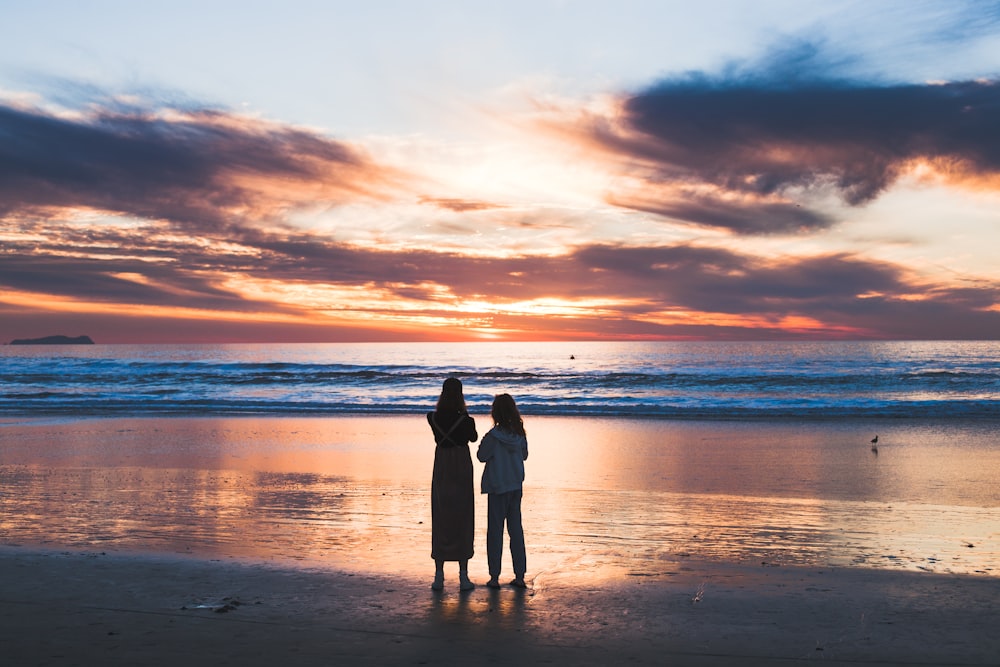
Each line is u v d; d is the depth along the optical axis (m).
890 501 10.88
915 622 5.12
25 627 4.89
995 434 19.66
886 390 37.66
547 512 9.89
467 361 84.12
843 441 18.42
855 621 5.14
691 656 4.42
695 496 11.19
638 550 7.69
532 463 14.93
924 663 4.33
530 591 5.96
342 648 4.51
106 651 4.41
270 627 4.93
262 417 25.06
